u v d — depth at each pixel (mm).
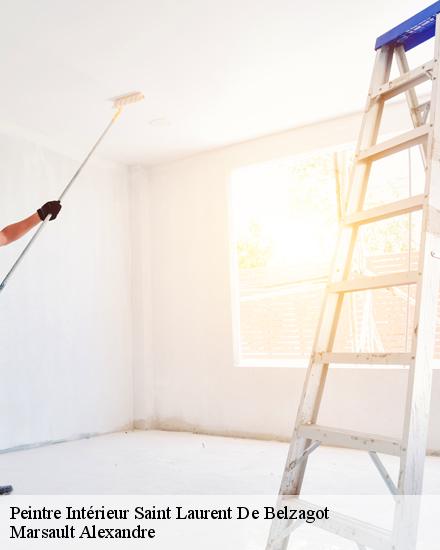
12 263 4094
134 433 4777
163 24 2957
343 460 3492
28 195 4262
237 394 4535
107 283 4949
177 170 5133
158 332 5098
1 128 4109
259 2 2781
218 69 3447
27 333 4164
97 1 2742
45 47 3133
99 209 4938
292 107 4035
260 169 4773
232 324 4621
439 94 1617
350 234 1845
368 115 1912
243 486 2883
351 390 3953
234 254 4742
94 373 4715
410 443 1381
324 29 3035
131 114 4070
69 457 3740
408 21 1854
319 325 1761
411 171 4465
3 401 3945
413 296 4766
